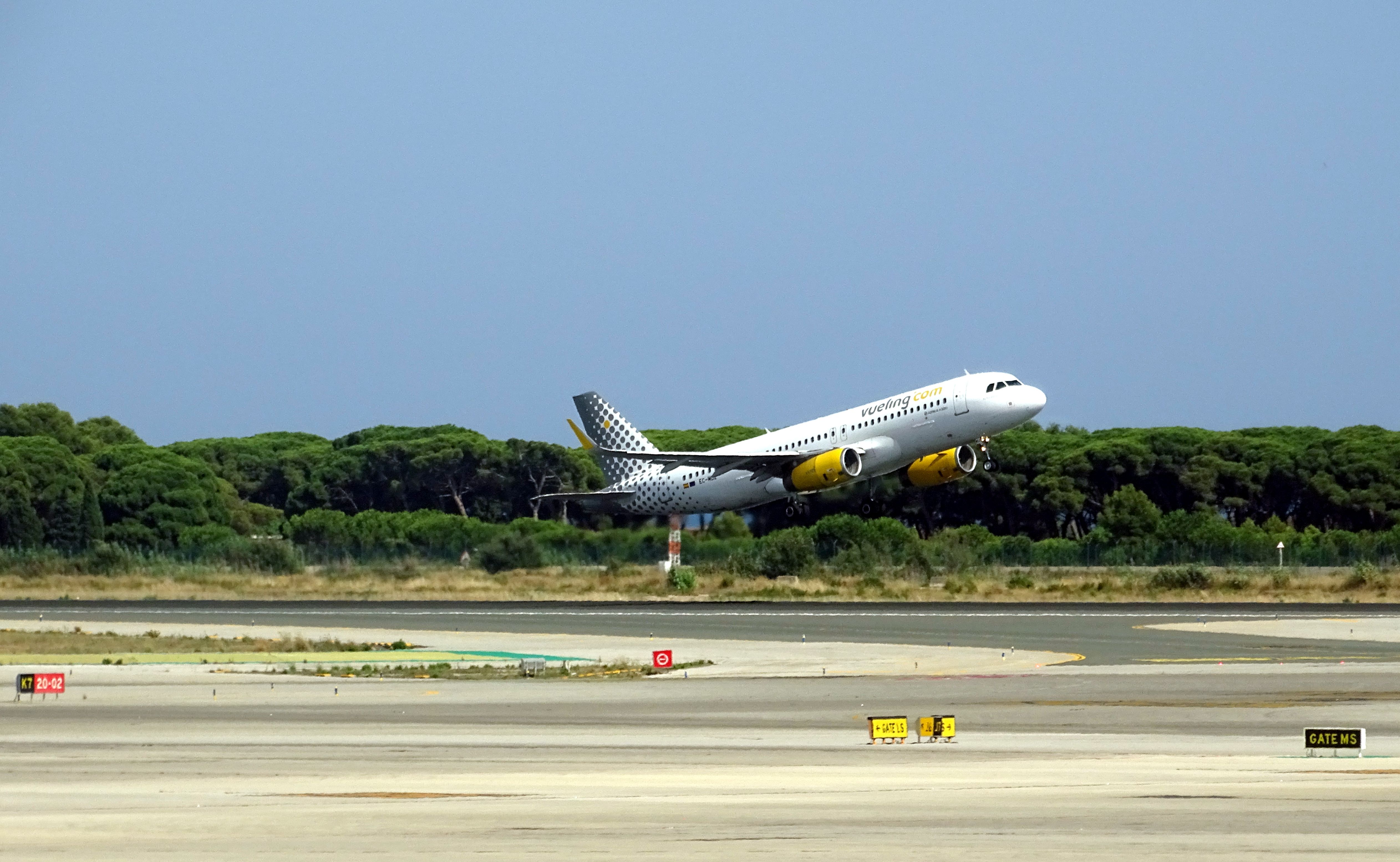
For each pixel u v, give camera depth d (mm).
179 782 75438
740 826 60188
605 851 54312
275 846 55594
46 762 84250
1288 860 52438
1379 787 72625
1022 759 85812
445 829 59594
